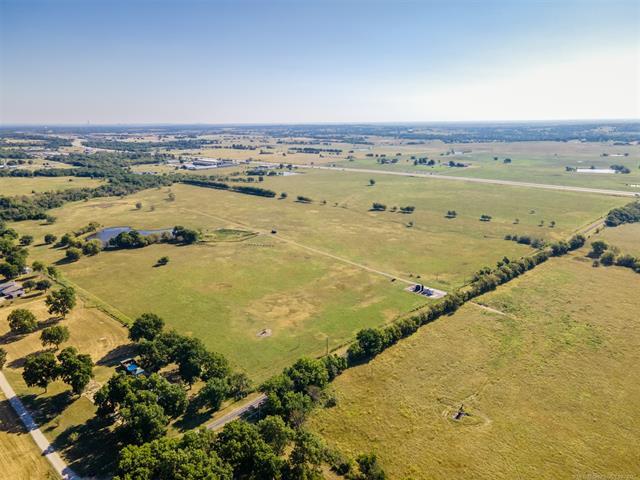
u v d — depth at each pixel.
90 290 148.50
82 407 89.12
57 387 95.94
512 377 101.94
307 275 164.00
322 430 84.44
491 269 165.75
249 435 72.38
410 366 106.19
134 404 79.62
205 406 90.25
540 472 74.81
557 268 170.50
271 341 116.88
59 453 76.31
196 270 168.38
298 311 134.50
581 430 85.12
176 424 84.38
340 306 138.12
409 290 150.25
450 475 74.06
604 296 144.75
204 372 97.31
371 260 180.75
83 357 94.94
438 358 109.50
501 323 127.19
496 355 110.88
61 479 70.62
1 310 130.00
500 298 143.88
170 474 64.06
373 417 88.44
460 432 84.38
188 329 122.88
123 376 87.94
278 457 70.31
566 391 96.88
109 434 81.44
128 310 133.75
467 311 135.00
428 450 79.75
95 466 73.50
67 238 198.12
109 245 198.00
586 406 92.06
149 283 155.25
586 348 113.88
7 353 108.12
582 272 166.12
